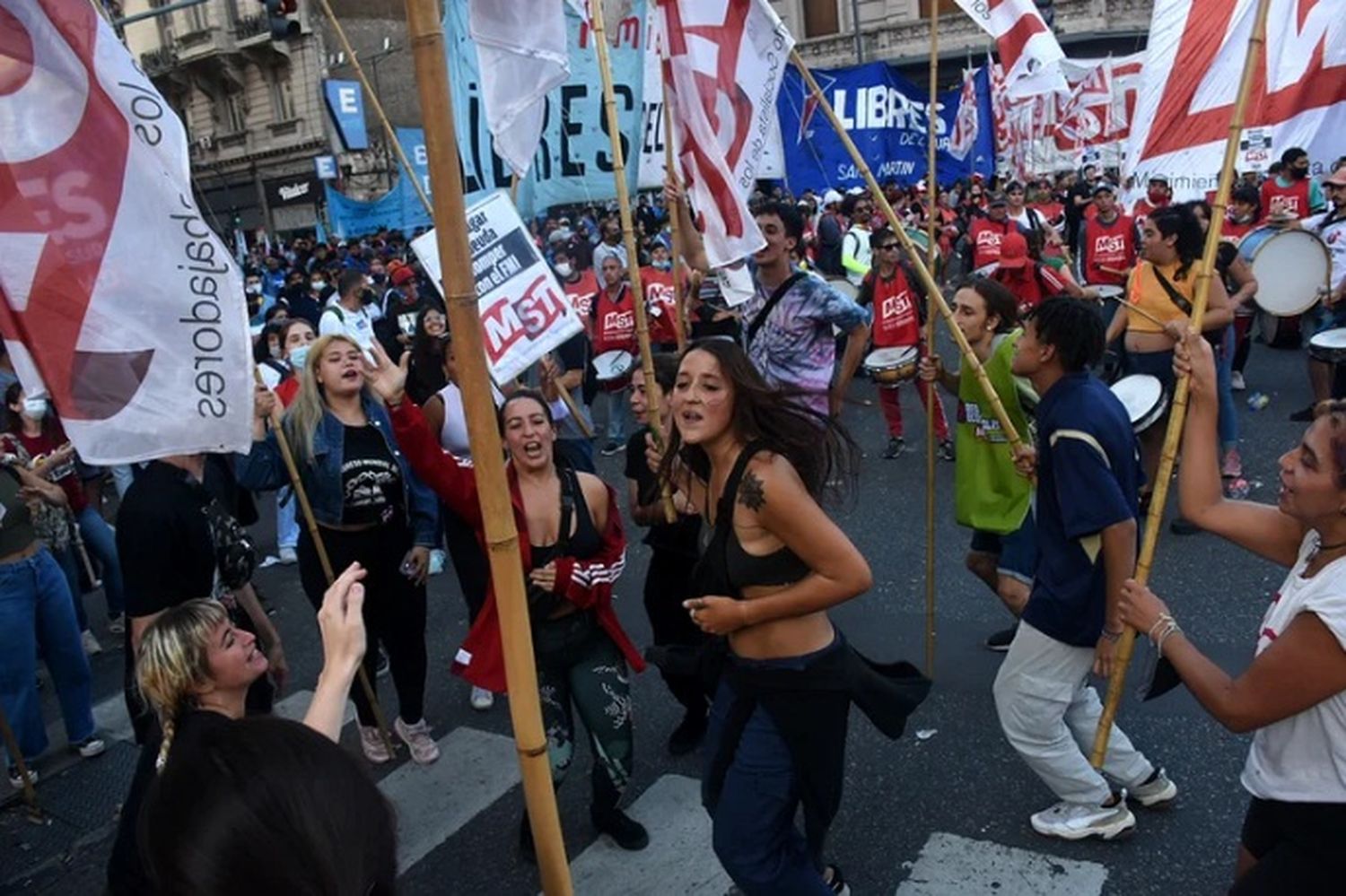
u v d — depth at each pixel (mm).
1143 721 4215
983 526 4422
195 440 2832
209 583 3658
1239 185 9703
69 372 2701
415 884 3758
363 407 4449
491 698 5059
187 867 1007
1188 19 3771
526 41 2906
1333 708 2064
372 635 4504
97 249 2719
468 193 5738
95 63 2727
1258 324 10914
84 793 4648
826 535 2484
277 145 34750
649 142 7305
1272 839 2256
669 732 4594
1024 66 4113
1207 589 5355
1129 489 3238
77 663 4879
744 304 5047
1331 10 4391
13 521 4582
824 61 30828
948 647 5070
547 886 1961
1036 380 3375
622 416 10242
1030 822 3646
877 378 8055
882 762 4148
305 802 1042
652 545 4152
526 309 4441
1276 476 6930
